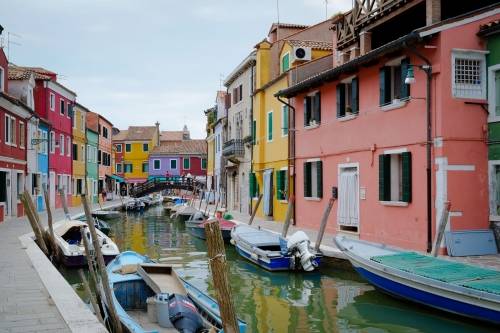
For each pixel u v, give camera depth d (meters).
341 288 10.97
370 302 9.79
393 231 13.55
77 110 37.12
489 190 12.09
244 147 28.27
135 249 18.89
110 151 51.56
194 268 14.46
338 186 16.56
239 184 29.84
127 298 9.26
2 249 13.29
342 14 18.41
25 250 13.12
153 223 30.53
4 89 23.25
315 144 18.30
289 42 22.41
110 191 52.78
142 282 9.38
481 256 11.48
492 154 12.02
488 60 12.11
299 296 10.44
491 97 12.10
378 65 14.27
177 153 65.31
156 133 71.75
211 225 5.43
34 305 7.19
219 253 5.43
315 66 21.00
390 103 13.71
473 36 12.12
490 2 14.61
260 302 10.05
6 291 8.13
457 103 11.96
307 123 18.91
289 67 22.31
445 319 8.51
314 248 12.46
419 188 12.55
